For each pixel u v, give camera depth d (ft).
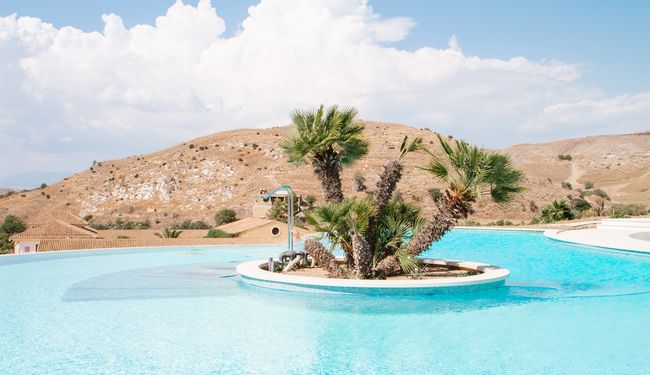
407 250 47.50
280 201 164.96
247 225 126.11
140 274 58.49
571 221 149.59
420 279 46.98
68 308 39.81
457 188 46.52
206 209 342.64
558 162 524.93
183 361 27.43
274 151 422.41
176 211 349.82
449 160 47.70
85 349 29.50
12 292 47.03
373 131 418.72
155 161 428.56
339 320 35.50
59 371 26.00
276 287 45.88
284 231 114.83
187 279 53.93
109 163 465.47
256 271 49.29
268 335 32.09
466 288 42.91
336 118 48.49
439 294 42.01
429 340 30.99
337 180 50.19
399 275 50.03
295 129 50.16
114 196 385.91
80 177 438.81
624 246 74.02
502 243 96.48
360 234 46.01
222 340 31.09
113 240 91.35
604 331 32.73
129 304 40.93
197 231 142.31
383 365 26.76
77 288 48.85
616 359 27.43
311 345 30.07
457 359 27.55
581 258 70.64
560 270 59.77
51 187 430.20
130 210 359.87
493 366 26.50
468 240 103.40
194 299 42.57
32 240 116.78
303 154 49.26
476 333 32.42
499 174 45.98
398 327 33.81
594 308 39.01
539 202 278.26
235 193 354.54
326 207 44.42
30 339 31.48
